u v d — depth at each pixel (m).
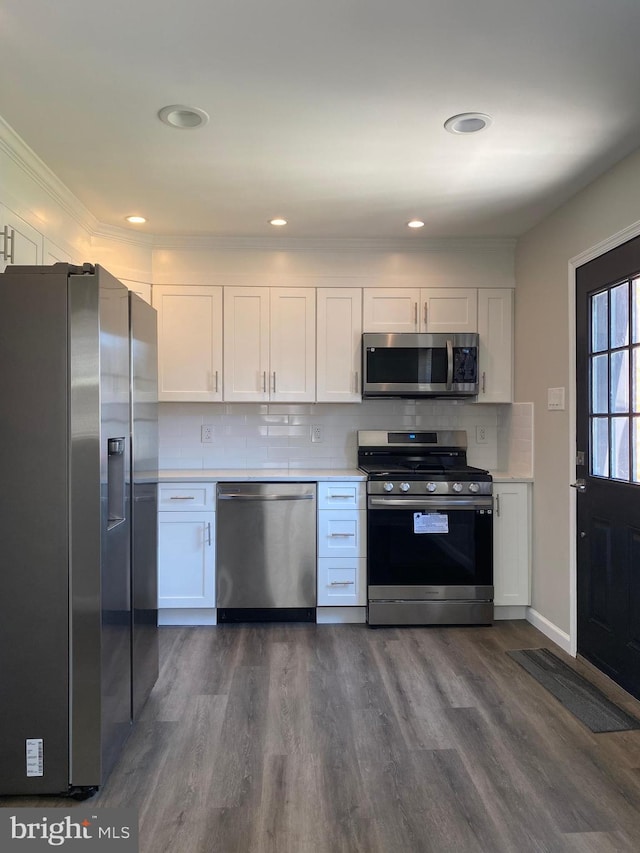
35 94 2.04
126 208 3.17
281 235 3.65
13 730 1.84
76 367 1.82
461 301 3.76
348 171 2.70
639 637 2.46
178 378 3.69
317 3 1.59
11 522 1.82
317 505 3.46
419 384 3.67
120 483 2.09
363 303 3.74
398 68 1.89
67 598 1.83
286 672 2.79
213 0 1.57
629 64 1.87
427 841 1.66
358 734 2.23
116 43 1.76
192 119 2.22
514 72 1.91
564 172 2.70
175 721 2.33
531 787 1.91
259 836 1.68
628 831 1.70
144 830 1.71
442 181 2.81
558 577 3.16
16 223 2.40
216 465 4.00
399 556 3.42
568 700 2.50
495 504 3.50
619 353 2.60
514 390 3.77
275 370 3.73
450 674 2.77
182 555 3.43
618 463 2.61
